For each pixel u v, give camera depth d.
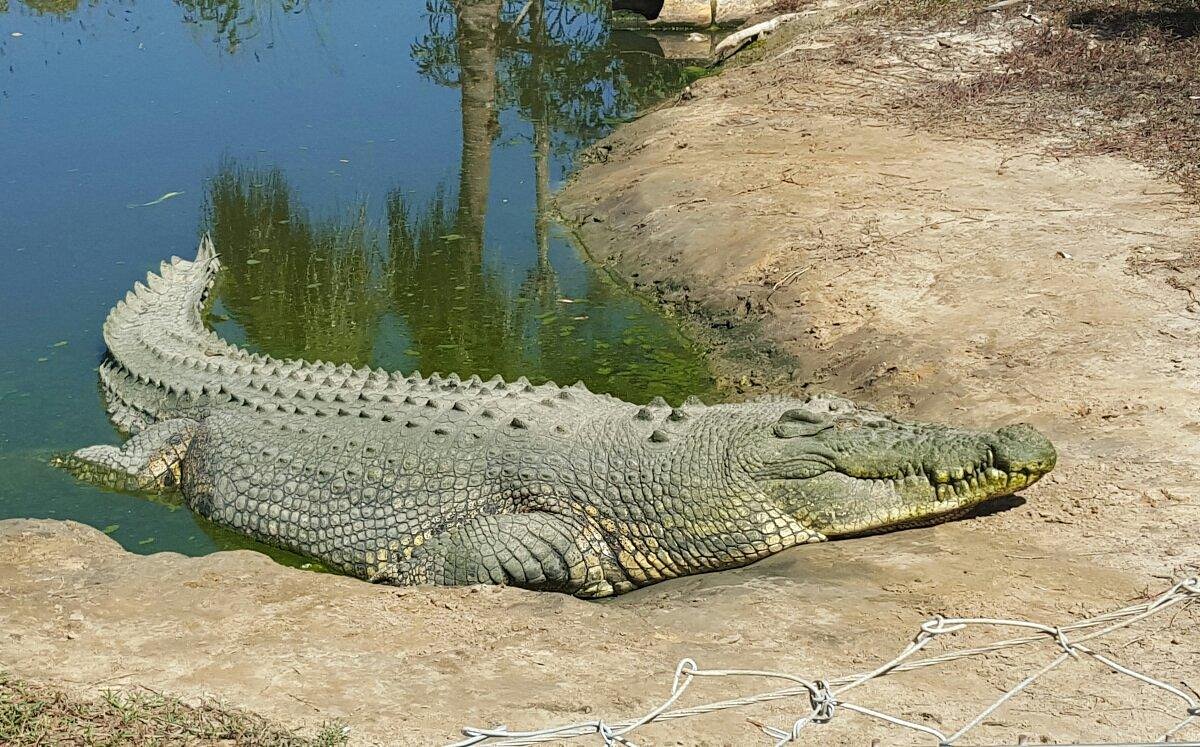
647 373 11.02
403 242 14.16
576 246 14.12
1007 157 13.95
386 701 5.49
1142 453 7.90
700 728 5.21
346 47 21.75
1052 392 8.91
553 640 6.16
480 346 11.71
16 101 18.58
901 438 7.41
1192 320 9.74
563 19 23.89
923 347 9.93
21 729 5.11
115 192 15.29
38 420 10.38
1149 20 18.20
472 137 17.38
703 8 23.09
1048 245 11.45
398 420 8.54
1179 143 13.77
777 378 10.54
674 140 15.94
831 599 6.47
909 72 17.50
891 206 12.85
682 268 12.72
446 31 22.73
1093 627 6.01
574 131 18.08
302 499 8.45
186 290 12.46
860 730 5.17
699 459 7.65
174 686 5.62
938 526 7.36
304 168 16.11
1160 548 6.79
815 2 22.36
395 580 7.99
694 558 7.61
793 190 13.59
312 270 13.52
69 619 6.36
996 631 6.03
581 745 5.10
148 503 9.25
